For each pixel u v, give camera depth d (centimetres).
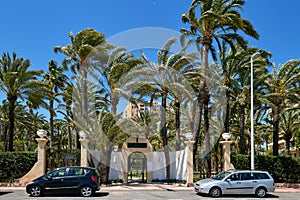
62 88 3572
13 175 2361
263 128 4381
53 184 1698
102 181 2448
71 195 1753
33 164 2384
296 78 2862
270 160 2608
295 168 2622
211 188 1773
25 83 2759
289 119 4034
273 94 2772
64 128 5547
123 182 2573
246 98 2864
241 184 1795
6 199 1592
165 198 1711
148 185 2422
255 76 2838
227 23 2580
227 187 1781
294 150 5641
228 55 3002
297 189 2402
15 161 2377
